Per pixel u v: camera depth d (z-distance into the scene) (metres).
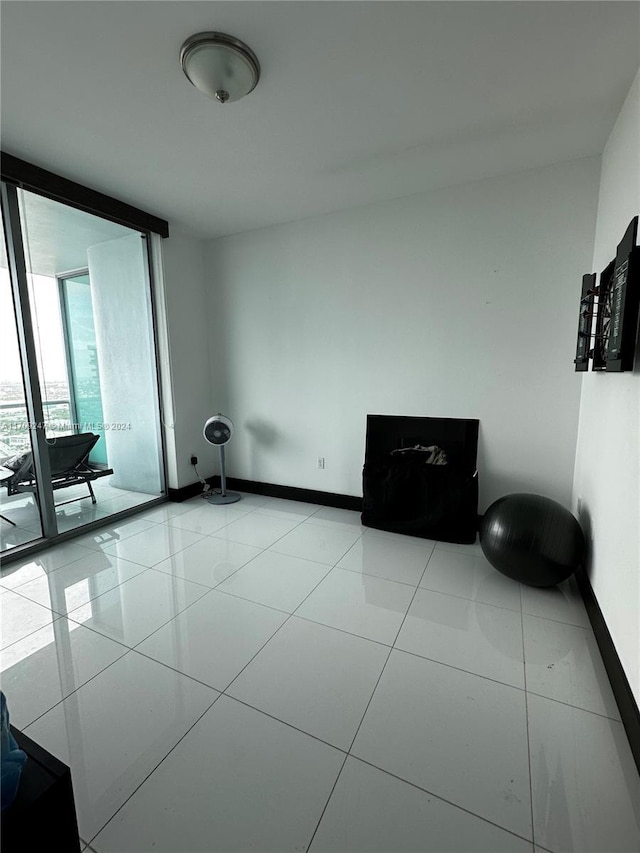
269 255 3.77
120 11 1.43
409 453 3.25
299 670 1.76
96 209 2.95
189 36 1.55
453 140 2.34
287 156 2.48
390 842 1.12
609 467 1.91
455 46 1.62
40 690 1.65
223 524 3.42
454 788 1.26
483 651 1.86
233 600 2.29
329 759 1.36
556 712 1.53
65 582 2.49
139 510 3.71
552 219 2.69
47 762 0.95
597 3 1.43
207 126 2.15
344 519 3.53
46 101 1.91
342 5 1.43
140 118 2.06
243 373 4.13
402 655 1.84
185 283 3.94
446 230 3.01
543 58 1.69
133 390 3.91
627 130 1.91
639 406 1.52
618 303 1.67
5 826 0.84
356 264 3.38
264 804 1.22
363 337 3.45
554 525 2.23
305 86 1.85
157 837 1.14
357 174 2.74
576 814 1.18
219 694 1.63
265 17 1.48
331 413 3.71
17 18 1.44
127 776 1.30
